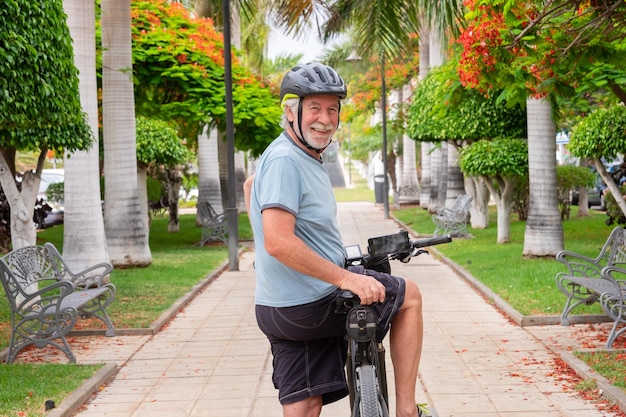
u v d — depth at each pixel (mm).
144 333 9055
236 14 25344
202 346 8438
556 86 8523
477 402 6137
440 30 12789
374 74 31359
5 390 6355
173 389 6746
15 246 9484
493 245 17047
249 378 7055
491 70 7934
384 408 3436
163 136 18719
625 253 8930
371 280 3350
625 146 13258
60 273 8922
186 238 21734
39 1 7773
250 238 22078
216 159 24250
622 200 13984
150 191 25250
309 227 3496
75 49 11594
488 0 7648
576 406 5949
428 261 15750
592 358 7086
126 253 14602
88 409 6191
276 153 3465
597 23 7789
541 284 11359
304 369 3611
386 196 29469
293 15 15945
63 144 9352
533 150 14180
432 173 27656
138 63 17406
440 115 12273
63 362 7695
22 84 7562
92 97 11805
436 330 8914
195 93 17734
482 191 21500
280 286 3488
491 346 8031
